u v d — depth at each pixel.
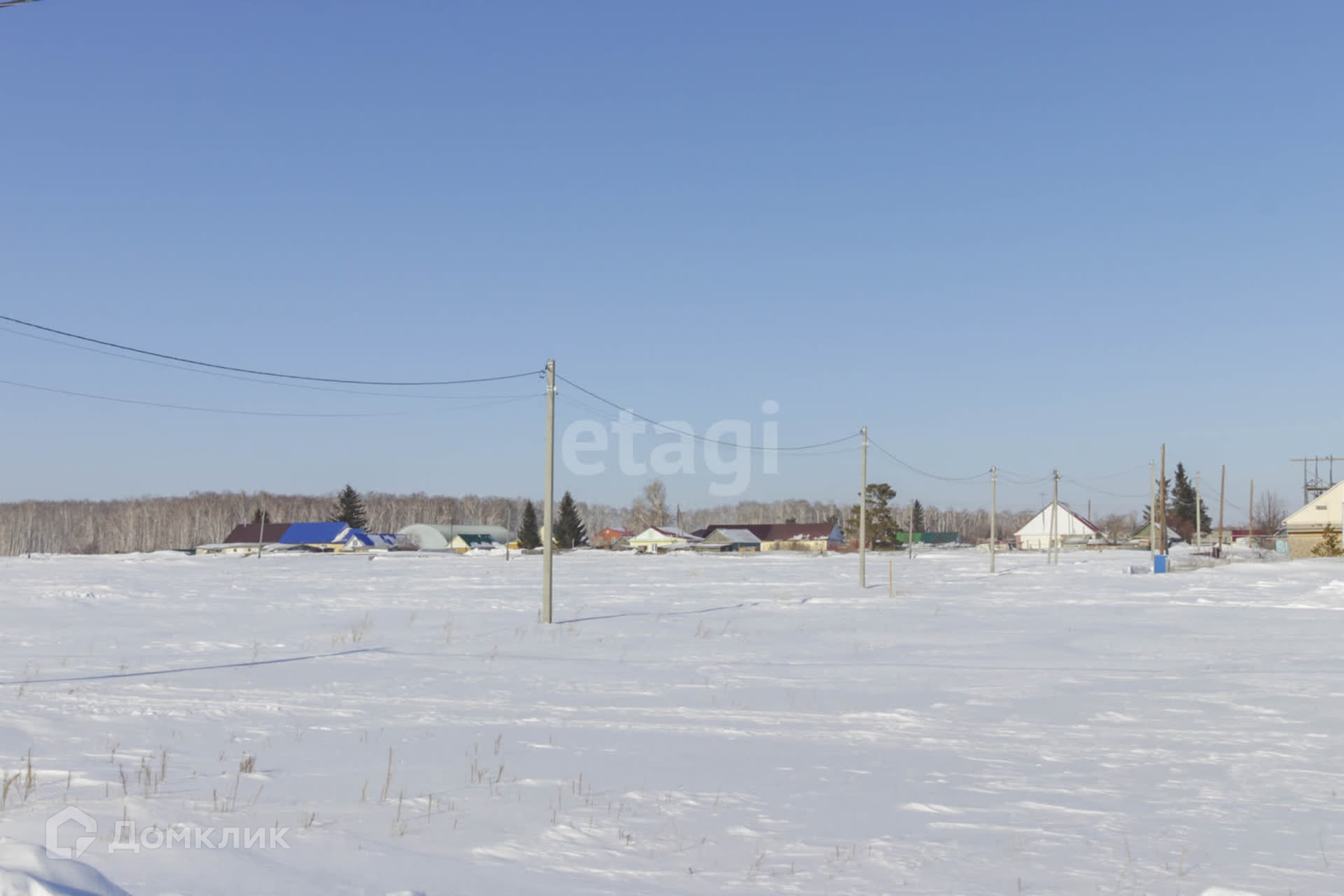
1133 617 30.97
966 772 10.70
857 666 19.64
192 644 23.62
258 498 188.38
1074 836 8.32
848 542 144.50
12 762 10.35
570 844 7.80
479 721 13.39
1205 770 10.84
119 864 6.52
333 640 24.36
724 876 7.09
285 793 9.16
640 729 12.95
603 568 72.75
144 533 163.12
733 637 25.55
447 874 6.86
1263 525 149.50
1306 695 15.89
